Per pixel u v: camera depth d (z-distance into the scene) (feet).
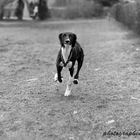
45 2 179.01
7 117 23.22
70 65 27.09
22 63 43.19
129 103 25.63
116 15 123.85
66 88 30.35
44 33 91.15
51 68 40.16
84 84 31.76
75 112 23.88
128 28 81.66
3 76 35.68
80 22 146.20
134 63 39.96
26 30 100.42
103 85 31.17
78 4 196.34
